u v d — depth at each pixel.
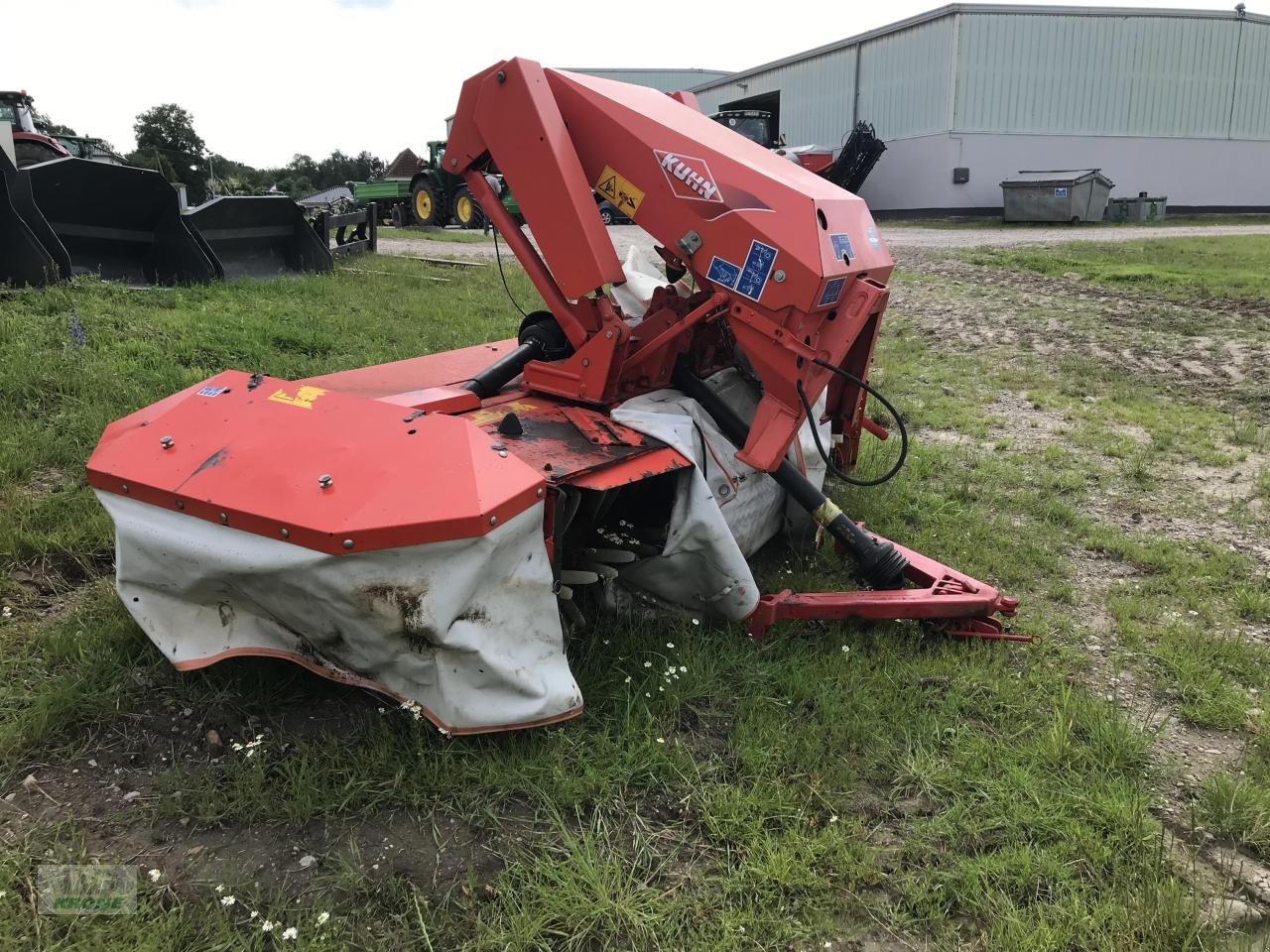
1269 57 28.70
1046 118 27.53
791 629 3.52
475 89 3.53
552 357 3.91
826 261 3.10
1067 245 18.09
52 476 4.17
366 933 2.10
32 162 11.43
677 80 41.69
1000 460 5.91
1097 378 8.13
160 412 2.98
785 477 3.60
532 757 2.65
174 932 2.05
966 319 10.58
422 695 2.57
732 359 4.08
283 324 7.16
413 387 3.78
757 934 2.18
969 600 3.44
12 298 6.52
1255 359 8.64
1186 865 2.48
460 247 15.81
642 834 2.46
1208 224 25.02
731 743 2.84
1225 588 4.24
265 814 2.43
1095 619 3.93
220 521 2.52
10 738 2.58
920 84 28.03
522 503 2.49
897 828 2.56
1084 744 2.95
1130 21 27.11
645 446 3.16
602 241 3.42
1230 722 3.16
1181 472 5.83
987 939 2.20
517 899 2.21
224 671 2.93
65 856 2.24
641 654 3.20
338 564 2.36
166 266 8.41
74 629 3.10
